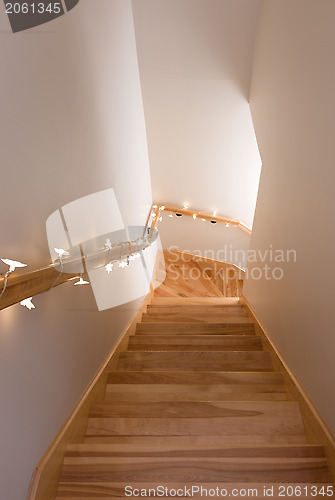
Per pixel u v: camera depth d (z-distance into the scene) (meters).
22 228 1.51
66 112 2.05
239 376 2.79
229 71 4.62
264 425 2.24
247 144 5.36
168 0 4.09
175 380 2.81
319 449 1.89
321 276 2.06
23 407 1.49
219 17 4.16
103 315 2.81
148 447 1.90
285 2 2.94
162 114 5.19
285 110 2.92
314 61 2.23
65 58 2.04
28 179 1.57
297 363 2.48
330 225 1.95
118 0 3.46
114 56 3.28
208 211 6.30
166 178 6.05
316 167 2.19
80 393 2.24
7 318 1.40
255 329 3.89
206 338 3.63
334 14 1.92
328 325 1.94
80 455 1.88
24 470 1.48
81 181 2.30
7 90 1.39
